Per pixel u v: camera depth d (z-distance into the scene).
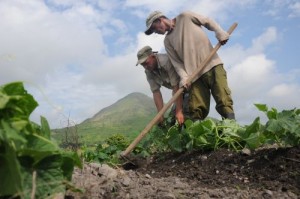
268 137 5.00
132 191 2.99
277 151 4.52
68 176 2.08
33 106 1.88
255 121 5.11
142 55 6.67
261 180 4.08
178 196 3.03
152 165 5.70
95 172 3.43
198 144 5.62
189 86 6.36
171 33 6.69
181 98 6.48
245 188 3.88
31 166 1.83
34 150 1.78
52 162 1.88
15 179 1.71
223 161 4.89
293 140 4.55
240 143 5.42
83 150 5.45
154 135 6.66
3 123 1.72
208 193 3.25
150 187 3.18
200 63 6.55
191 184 4.21
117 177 3.47
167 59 6.72
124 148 6.80
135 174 3.97
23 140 1.66
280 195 3.42
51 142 1.86
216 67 6.52
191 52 6.53
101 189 2.94
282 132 4.73
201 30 6.62
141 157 6.12
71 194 2.56
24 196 1.76
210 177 4.48
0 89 1.83
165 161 5.71
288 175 4.00
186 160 5.39
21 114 1.85
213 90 6.56
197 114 6.60
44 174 1.85
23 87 1.84
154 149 6.64
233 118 6.50
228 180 4.25
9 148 1.70
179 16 6.67
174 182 3.62
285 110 4.64
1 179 1.74
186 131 5.80
